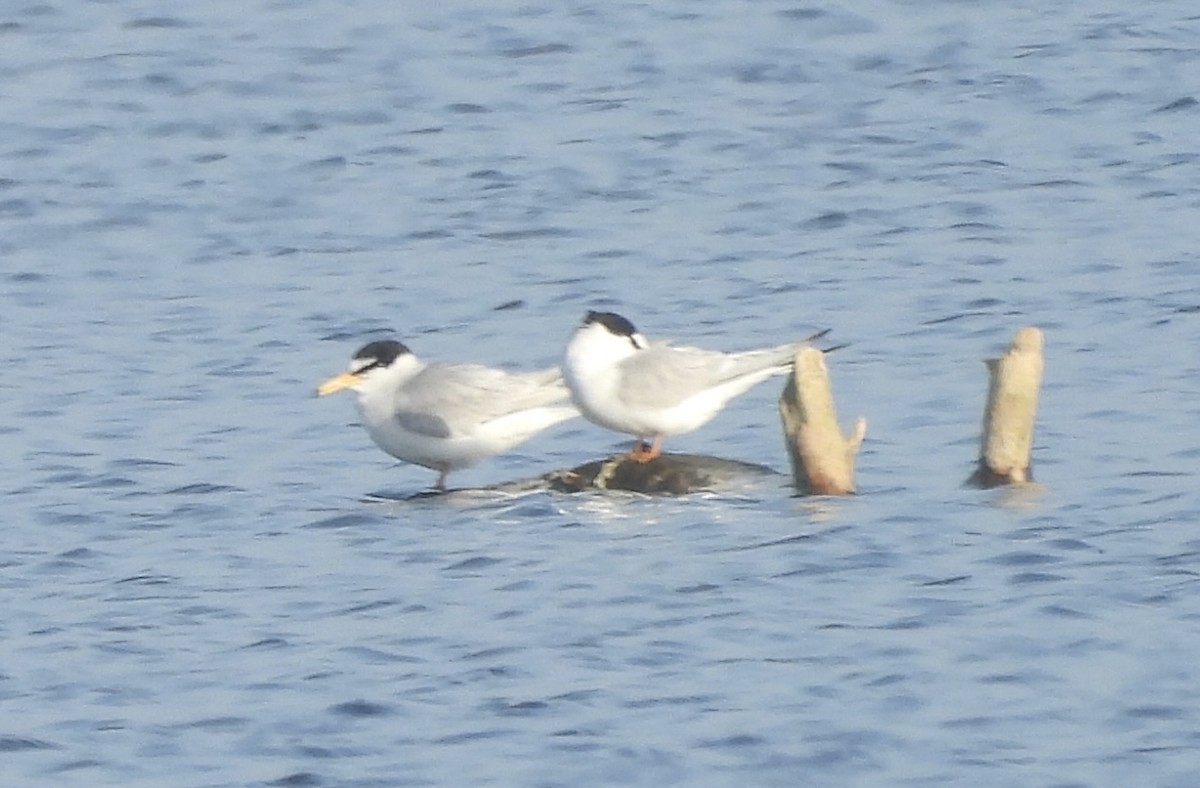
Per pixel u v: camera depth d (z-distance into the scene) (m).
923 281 23.05
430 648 14.62
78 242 25.89
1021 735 13.03
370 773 12.86
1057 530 16.20
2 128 29.77
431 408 17.83
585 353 17.73
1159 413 18.83
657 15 33.03
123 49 32.47
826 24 32.16
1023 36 31.23
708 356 17.75
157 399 20.62
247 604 15.59
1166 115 28.17
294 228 26.06
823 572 15.66
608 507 17.31
